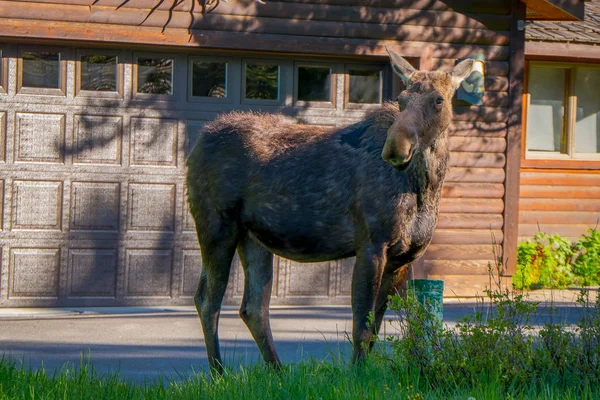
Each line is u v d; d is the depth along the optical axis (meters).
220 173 11.16
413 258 10.52
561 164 25.98
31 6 17.52
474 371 9.46
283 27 18.83
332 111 19.56
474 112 20.33
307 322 16.67
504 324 9.86
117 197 18.36
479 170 20.39
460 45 20.11
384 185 10.10
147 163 18.53
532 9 21.03
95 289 18.23
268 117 11.62
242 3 18.59
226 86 19.00
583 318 10.46
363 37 19.36
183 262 18.69
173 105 18.67
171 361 12.79
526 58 25.45
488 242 20.47
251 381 9.53
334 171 10.55
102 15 17.86
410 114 9.28
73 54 18.16
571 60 25.88
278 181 10.80
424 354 9.80
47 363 12.45
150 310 18.06
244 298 11.48
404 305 9.98
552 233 25.97
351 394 8.82
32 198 17.95
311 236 10.75
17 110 17.89
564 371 9.82
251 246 11.53
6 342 14.20
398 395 8.81
